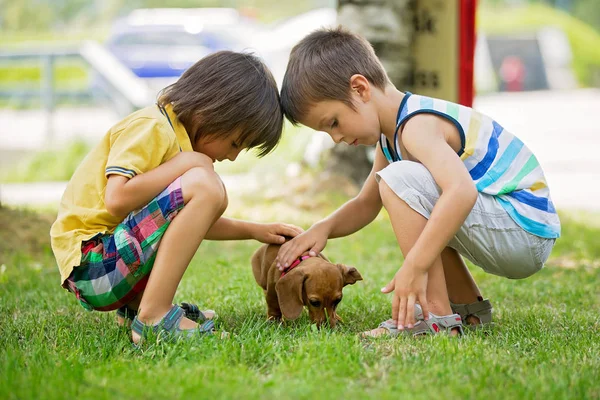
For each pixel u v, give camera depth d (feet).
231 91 11.65
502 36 103.65
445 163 11.30
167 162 11.18
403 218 11.44
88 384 9.05
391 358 10.20
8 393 8.76
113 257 11.09
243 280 16.31
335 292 12.87
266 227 13.85
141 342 10.93
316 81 12.03
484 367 9.77
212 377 9.34
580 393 8.99
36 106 61.72
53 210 25.36
